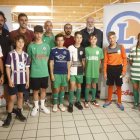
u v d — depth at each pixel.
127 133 1.94
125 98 2.93
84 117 2.34
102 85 2.98
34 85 2.30
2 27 2.25
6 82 2.31
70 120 2.25
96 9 6.40
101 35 2.93
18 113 2.25
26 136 1.87
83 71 2.61
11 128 2.04
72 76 2.51
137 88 2.63
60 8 6.31
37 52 2.22
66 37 2.85
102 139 1.83
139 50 2.43
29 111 2.54
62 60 2.38
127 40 2.73
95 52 2.53
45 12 7.02
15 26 8.25
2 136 1.86
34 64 2.25
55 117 2.34
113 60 2.55
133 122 2.21
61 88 2.52
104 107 2.70
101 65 2.97
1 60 2.11
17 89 2.16
